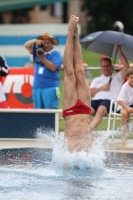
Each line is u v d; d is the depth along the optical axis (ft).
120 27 132.16
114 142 89.35
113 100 91.71
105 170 61.57
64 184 54.19
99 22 311.47
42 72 99.76
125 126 88.84
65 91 62.90
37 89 100.58
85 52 282.97
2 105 99.76
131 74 90.68
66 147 62.95
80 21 320.70
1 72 99.40
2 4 235.40
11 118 90.79
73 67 63.72
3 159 67.77
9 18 317.22
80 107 62.75
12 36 198.90
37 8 327.26
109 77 97.40
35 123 90.43
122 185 54.13
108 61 97.60
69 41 63.41
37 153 72.95
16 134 90.89
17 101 116.67
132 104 91.40
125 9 305.53
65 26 204.23
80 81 63.36
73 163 62.23
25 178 56.75
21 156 70.18
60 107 129.80
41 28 200.34
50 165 63.41
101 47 105.91
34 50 100.48
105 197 49.06
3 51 199.52
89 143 62.80
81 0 320.91
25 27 199.82
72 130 62.64
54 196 49.24
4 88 116.78
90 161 62.08
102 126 102.63
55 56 99.96
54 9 337.31
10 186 53.11
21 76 116.98
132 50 101.76
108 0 305.94
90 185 53.98
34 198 48.44
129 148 81.51
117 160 68.54
